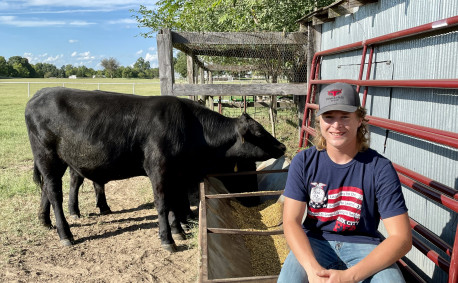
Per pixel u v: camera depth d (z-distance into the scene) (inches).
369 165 89.8
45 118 180.9
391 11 154.8
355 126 89.2
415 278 115.1
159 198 174.9
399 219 85.1
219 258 130.8
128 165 184.2
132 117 176.6
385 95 157.9
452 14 114.5
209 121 189.5
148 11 470.6
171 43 261.3
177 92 264.2
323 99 90.1
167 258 167.9
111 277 152.3
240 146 191.9
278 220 187.6
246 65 409.7
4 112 701.9
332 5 196.1
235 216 190.4
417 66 132.3
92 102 179.8
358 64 189.8
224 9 375.6
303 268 88.7
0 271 156.0
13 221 205.5
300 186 94.5
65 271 157.3
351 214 90.8
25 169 307.3
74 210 215.3
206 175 196.7
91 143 177.0
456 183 108.8
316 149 95.7
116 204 238.8
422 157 127.3
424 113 127.4
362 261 81.3
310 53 266.2
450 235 111.4
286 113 490.9
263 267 149.3
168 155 175.0
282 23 319.0
